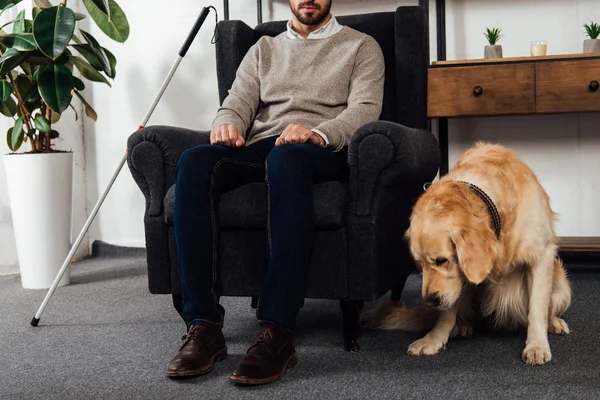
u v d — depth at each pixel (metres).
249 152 1.95
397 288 2.24
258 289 1.87
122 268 3.43
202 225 1.70
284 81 2.17
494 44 3.04
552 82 2.75
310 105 2.12
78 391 1.58
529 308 1.74
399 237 1.96
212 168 1.78
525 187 1.70
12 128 3.07
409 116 2.29
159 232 1.96
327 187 1.78
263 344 1.59
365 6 3.38
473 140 3.32
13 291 2.96
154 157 1.97
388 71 2.37
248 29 2.52
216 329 1.70
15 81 2.99
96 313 2.45
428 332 2.00
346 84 2.14
